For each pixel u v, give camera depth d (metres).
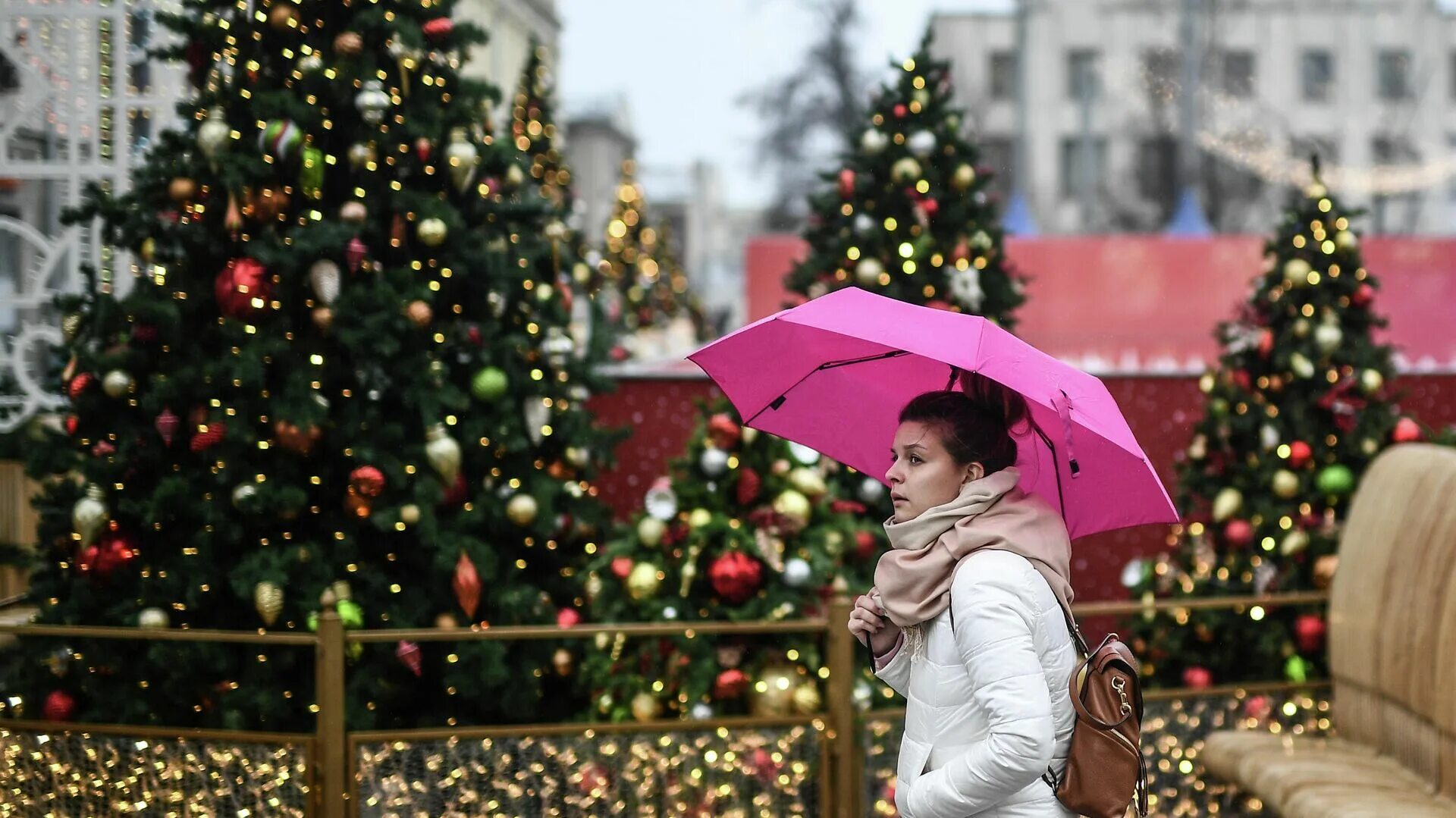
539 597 4.61
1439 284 12.76
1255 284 5.40
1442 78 34.75
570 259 5.47
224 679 4.27
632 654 4.54
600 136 36.66
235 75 4.50
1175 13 33.44
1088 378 2.64
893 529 2.48
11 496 5.85
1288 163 32.31
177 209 4.39
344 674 3.95
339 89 4.43
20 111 6.38
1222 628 5.03
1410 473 4.19
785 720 4.15
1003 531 2.38
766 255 12.55
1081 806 2.33
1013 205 14.82
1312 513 5.06
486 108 4.95
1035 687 2.25
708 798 4.13
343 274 4.40
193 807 3.94
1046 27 34.16
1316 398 5.07
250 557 4.28
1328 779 3.79
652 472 6.25
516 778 4.03
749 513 4.49
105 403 4.35
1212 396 5.37
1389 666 3.99
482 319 4.72
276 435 4.26
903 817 2.42
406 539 4.50
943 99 5.69
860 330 2.48
